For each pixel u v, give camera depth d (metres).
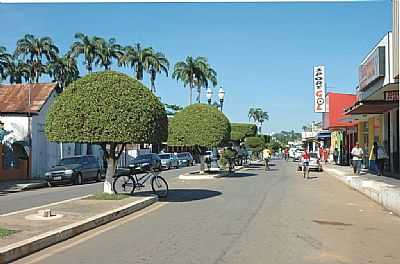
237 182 30.75
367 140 44.06
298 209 17.17
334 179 33.19
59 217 13.50
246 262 9.20
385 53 26.44
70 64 66.44
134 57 69.06
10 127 36.38
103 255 9.78
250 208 17.38
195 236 11.87
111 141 17.48
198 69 72.75
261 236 11.90
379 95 28.80
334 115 59.41
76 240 11.41
